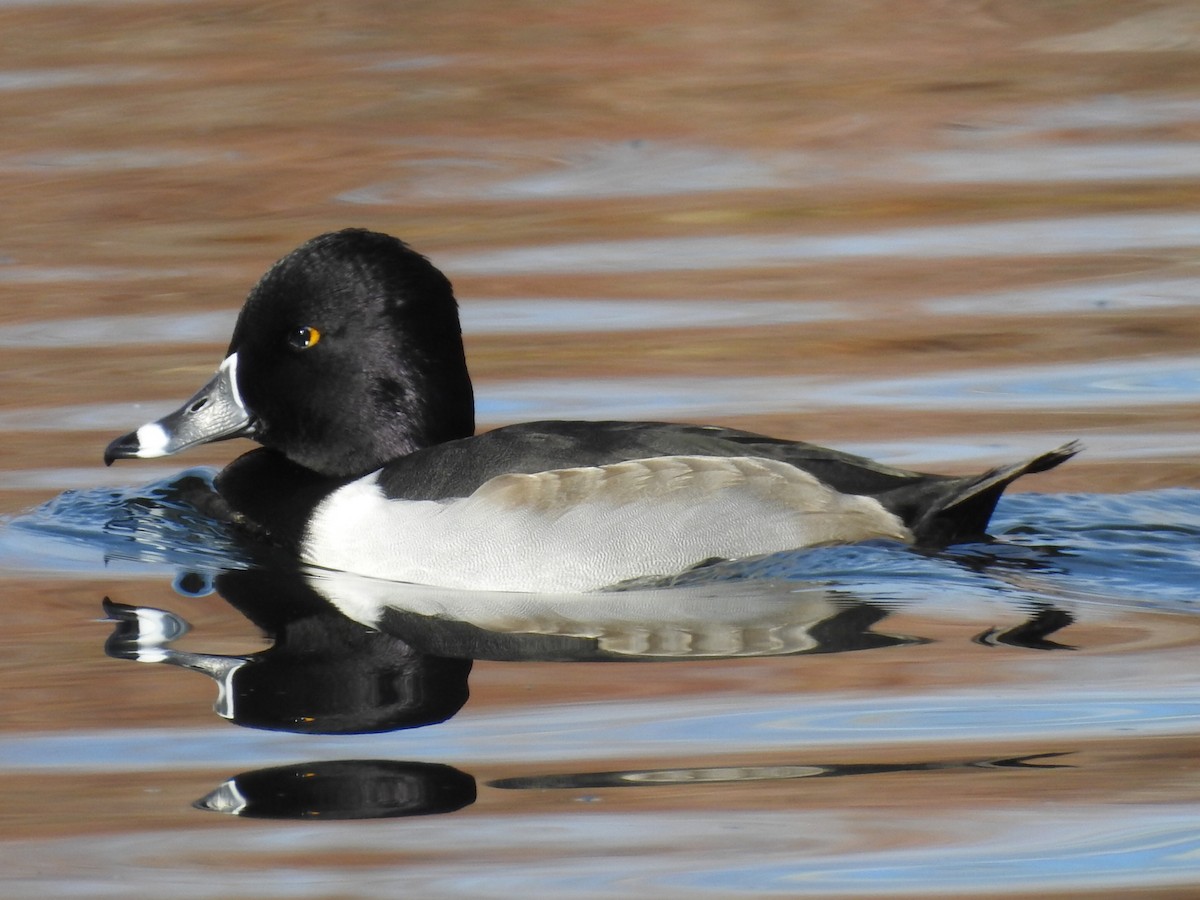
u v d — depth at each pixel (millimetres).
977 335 14516
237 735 8102
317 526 10797
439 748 7926
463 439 10828
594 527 10070
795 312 15062
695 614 9680
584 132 19781
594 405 13148
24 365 13984
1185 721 8055
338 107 20406
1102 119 20109
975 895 6609
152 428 11445
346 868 6887
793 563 9969
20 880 6824
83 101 20562
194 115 20078
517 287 15664
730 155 19125
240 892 6723
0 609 9898
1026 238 16797
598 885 6730
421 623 9578
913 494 10211
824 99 20734
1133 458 12023
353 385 11125
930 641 9164
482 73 21578
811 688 8539
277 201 17797
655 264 16234
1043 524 10945
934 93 20953
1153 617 9531
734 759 7762
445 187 18234
